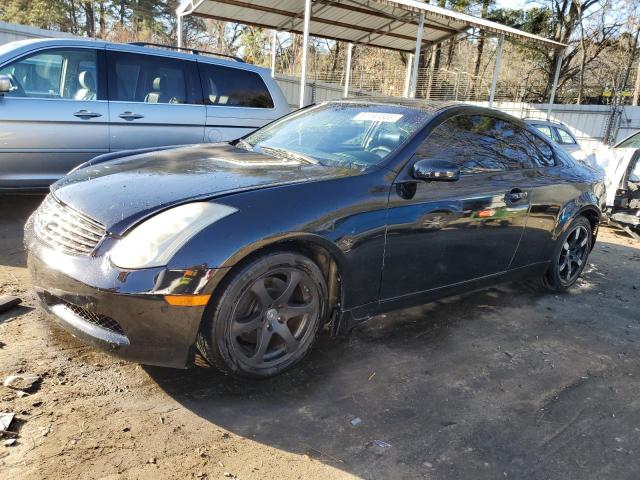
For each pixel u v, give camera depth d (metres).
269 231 2.50
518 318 4.00
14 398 2.42
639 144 8.46
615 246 6.68
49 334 3.03
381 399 2.74
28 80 5.07
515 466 2.32
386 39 15.20
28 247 2.71
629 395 3.02
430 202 3.18
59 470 2.03
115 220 2.44
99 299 2.31
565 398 2.92
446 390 2.89
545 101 26.84
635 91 25.83
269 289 2.65
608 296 4.71
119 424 2.34
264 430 2.41
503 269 3.92
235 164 3.16
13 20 29.23
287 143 3.73
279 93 6.59
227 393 2.65
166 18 33.62
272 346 2.77
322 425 2.48
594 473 2.32
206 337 2.47
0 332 3.00
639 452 2.50
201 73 5.97
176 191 2.63
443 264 3.39
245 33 31.12
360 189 2.89
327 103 4.25
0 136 4.80
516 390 2.96
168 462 2.14
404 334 3.53
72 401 2.46
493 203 3.57
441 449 2.39
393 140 3.29
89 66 5.32
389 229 3.00
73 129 5.14
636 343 3.74
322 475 2.16
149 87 5.64
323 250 2.77
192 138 5.88
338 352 3.19
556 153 4.46
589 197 4.56
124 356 2.40
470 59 29.16
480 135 3.71
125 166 3.18
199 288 2.33
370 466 2.24
